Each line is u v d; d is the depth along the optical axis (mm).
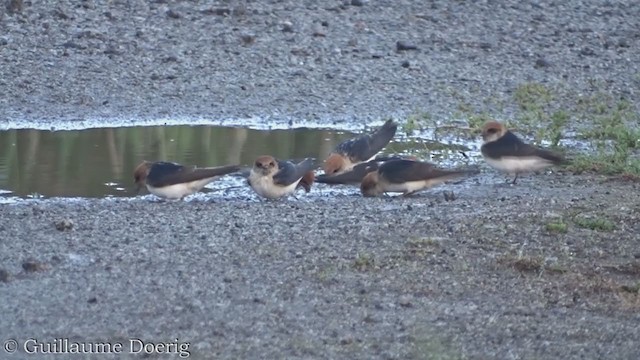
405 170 17719
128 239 14805
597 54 27344
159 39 25781
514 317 12719
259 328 12211
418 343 11930
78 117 22062
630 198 17688
